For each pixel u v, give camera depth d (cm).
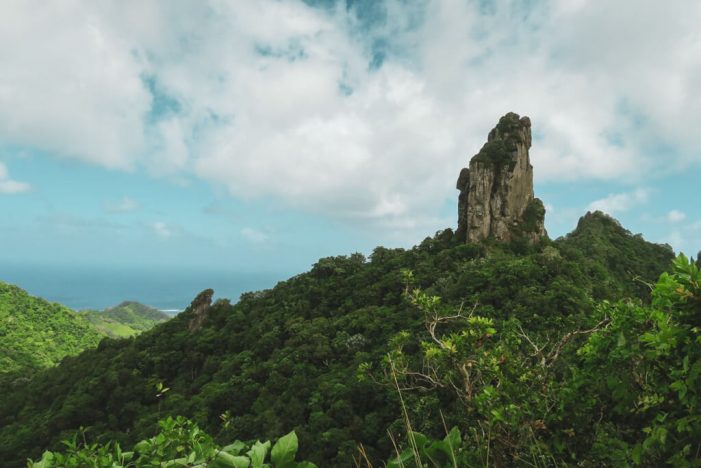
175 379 5978
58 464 294
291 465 164
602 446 320
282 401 3803
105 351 7150
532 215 7019
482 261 5594
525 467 338
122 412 4841
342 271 7281
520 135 7231
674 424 268
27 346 11994
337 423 3191
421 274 5816
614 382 324
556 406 365
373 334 4769
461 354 390
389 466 186
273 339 5538
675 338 270
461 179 7194
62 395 5566
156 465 277
